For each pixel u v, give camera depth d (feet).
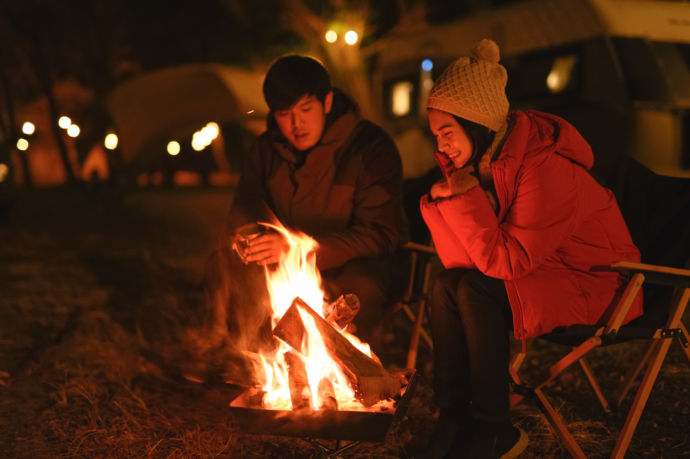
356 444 7.44
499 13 23.65
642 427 8.83
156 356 12.12
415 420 9.16
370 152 10.26
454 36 25.67
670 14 20.90
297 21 43.55
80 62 69.15
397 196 10.27
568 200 7.33
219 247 10.44
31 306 16.08
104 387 10.53
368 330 9.68
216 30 60.95
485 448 7.31
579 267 7.64
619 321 7.19
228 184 76.79
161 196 52.60
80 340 12.92
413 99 27.50
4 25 63.98
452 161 7.95
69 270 20.54
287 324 7.49
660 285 7.85
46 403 10.00
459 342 7.69
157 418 9.34
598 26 19.79
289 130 9.86
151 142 42.14
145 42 66.03
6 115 74.18
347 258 9.71
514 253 7.24
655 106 18.94
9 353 12.65
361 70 40.68
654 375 7.66
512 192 7.42
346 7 40.42
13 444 8.63
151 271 20.20
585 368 9.39
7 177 32.73
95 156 53.21
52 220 34.73
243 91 38.99
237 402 7.48
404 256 10.66
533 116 7.86
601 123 19.51
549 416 7.84
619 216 7.95
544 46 21.70
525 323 7.30
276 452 8.30
